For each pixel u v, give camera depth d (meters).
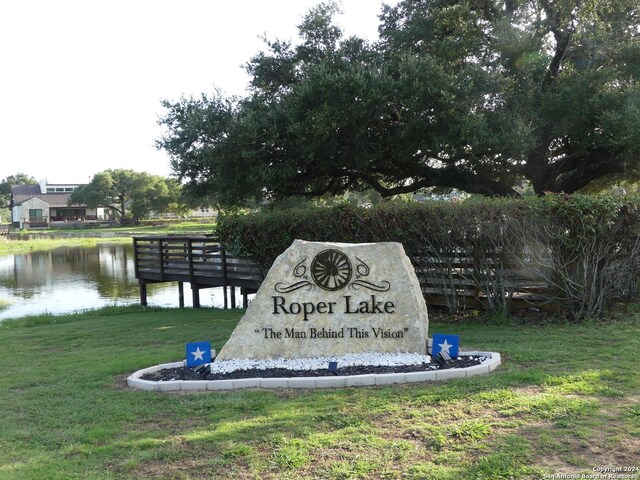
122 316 13.88
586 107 13.40
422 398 5.09
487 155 14.36
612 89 13.96
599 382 5.33
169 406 5.31
